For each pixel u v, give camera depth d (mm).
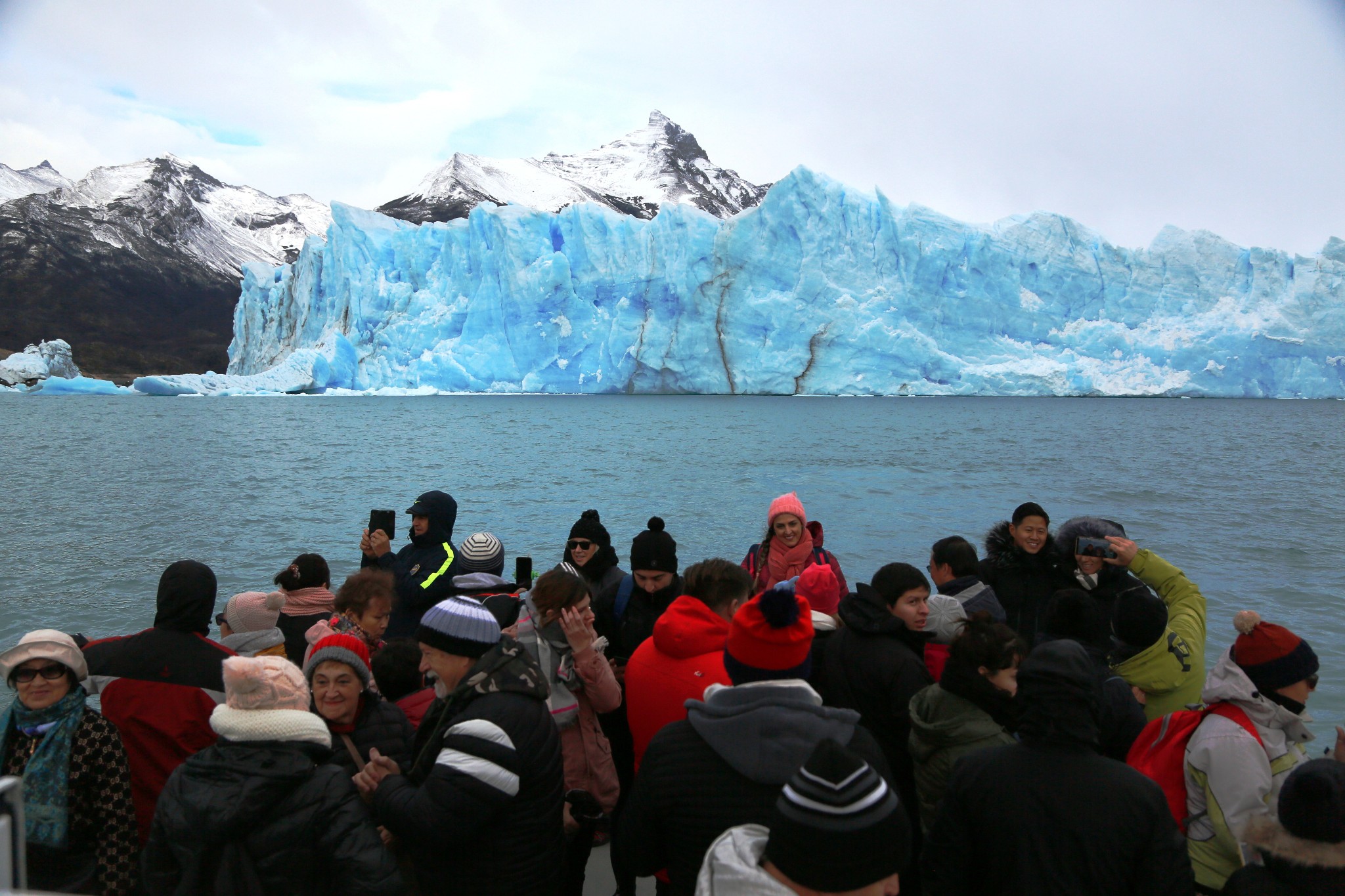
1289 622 8664
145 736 2605
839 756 1418
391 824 2096
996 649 2352
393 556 4484
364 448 28797
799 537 3832
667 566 3236
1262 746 2289
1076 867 1836
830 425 41344
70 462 24156
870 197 55469
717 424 41500
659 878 2510
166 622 2746
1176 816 2465
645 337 55906
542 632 2863
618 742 3330
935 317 53875
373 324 62844
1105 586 3672
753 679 2051
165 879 2016
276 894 1967
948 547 3533
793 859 1376
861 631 2818
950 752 2396
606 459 25172
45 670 2332
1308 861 1838
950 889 2002
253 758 1988
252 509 15789
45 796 2309
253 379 66688
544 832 2209
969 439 33406
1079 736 1893
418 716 2883
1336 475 22359
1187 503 17422
